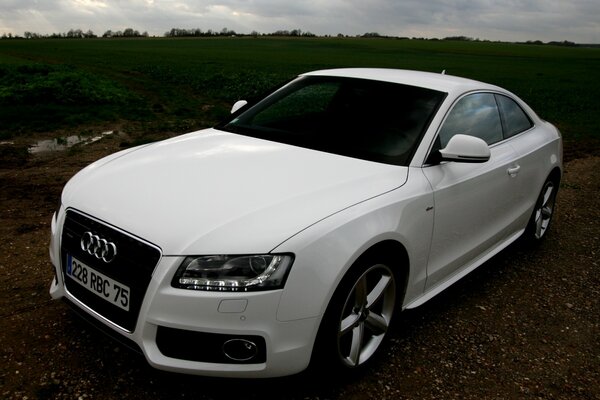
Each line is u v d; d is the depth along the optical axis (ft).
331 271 7.91
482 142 10.30
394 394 9.19
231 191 8.70
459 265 12.06
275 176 9.32
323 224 8.07
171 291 7.48
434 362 10.25
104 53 206.69
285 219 8.00
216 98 67.05
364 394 9.09
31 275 12.60
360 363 9.30
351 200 8.77
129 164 10.17
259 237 7.66
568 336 11.78
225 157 10.30
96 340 10.00
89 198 8.98
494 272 14.93
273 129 12.01
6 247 14.19
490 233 13.07
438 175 10.48
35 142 31.07
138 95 63.62
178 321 7.48
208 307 7.41
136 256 7.81
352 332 9.08
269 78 91.25
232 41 398.83
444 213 10.53
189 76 98.73
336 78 13.24
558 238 18.21
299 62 175.11
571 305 13.29
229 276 7.46
